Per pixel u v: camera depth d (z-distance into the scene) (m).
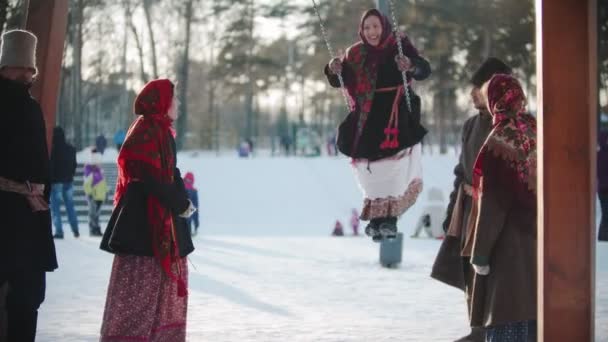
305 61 68.12
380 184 6.91
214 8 62.75
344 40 58.94
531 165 5.83
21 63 5.70
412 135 6.88
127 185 5.96
